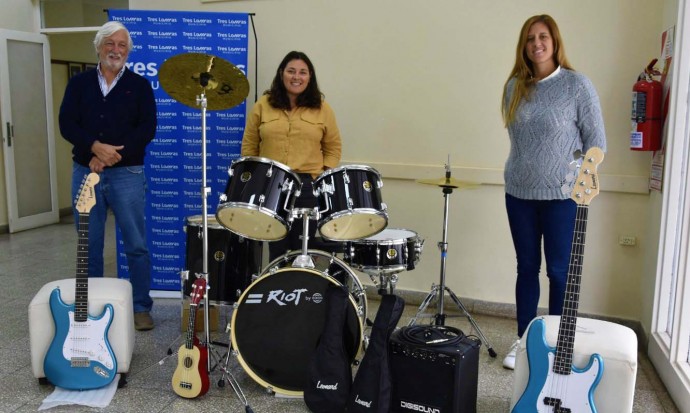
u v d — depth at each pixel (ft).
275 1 13.80
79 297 8.66
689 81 9.51
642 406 8.80
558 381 7.13
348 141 13.61
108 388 8.96
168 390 9.07
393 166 13.16
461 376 7.63
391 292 10.53
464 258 12.92
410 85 12.97
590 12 11.48
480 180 12.53
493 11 12.19
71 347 8.71
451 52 12.59
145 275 11.52
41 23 21.52
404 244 10.11
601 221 11.76
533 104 9.41
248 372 8.96
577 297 7.13
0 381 9.24
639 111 10.41
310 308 8.87
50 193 22.39
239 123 13.05
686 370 8.78
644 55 11.23
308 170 11.00
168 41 12.85
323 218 8.71
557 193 9.29
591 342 7.28
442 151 12.90
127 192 11.02
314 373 8.40
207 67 9.29
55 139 23.97
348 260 10.30
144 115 11.06
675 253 10.04
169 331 11.55
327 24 13.46
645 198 11.46
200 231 10.41
